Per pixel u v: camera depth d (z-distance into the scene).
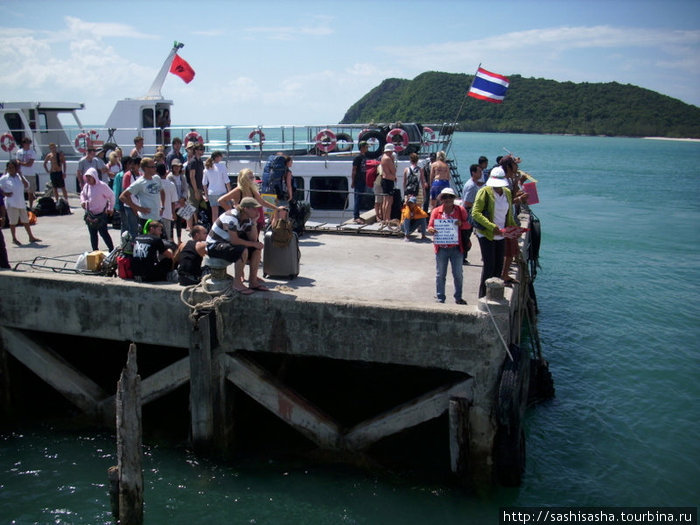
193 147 12.90
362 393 11.20
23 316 9.77
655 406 11.45
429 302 8.99
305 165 16.08
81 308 9.40
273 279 10.18
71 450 9.28
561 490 8.67
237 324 8.78
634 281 20.58
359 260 11.63
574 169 80.06
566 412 11.21
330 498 8.16
